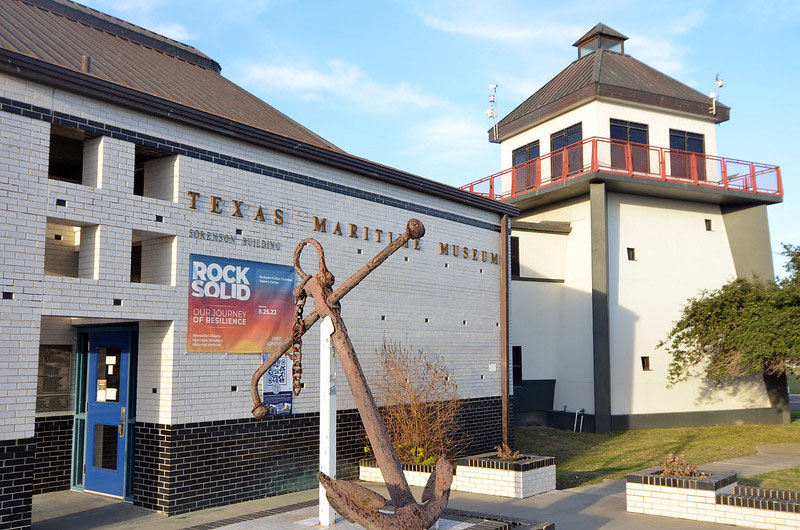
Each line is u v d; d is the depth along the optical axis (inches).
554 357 914.1
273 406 455.5
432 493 244.2
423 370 582.9
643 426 872.3
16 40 448.8
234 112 542.0
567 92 948.6
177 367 403.5
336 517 336.2
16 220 341.4
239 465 431.5
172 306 404.8
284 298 470.9
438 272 617.0
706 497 392.8
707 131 983.6
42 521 378.0
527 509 423.2
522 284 906.1
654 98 931.3
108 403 447.8
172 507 393.4
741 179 940.6
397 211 578.2
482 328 661.9
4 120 340.5
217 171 438.6
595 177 845.8
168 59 620.1
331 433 329.1
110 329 452.8
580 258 905.5
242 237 448.8
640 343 889.5
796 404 1301.7
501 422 668.7
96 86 373.4
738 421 926.4
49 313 350.3
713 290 940.6
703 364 913.5
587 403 862.5
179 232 413.1
